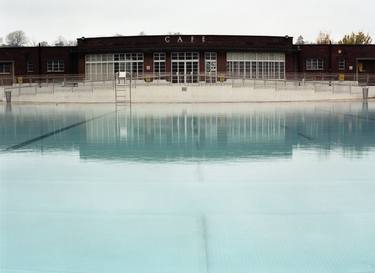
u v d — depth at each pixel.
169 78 43.72
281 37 50.69
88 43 49.91
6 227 5.37
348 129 16.00
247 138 13.55
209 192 6.86
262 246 4.74
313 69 53.47
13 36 111.75
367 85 42.81
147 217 5.69
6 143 12.77
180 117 22.11
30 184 7.47
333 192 6.82
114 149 11.45
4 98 41.94
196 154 10.52
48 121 20.31
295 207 6.05
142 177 7.95
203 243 4.84
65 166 9.05
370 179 7.66
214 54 49.19
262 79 40.66
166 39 48.34
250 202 6.31
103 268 4.27
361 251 4.60
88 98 39.84
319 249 4.66
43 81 45.75
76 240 4.95
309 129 16.11
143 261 4.41
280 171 8.41
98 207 6.12
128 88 39.47
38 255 4.57
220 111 26.73
